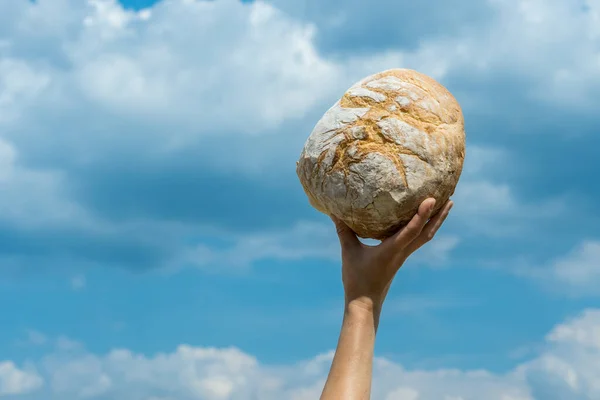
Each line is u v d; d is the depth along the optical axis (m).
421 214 1.71
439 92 1.85
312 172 1.82
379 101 1.81
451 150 1.80
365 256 1.73
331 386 1.65
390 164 1.77
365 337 1.68
